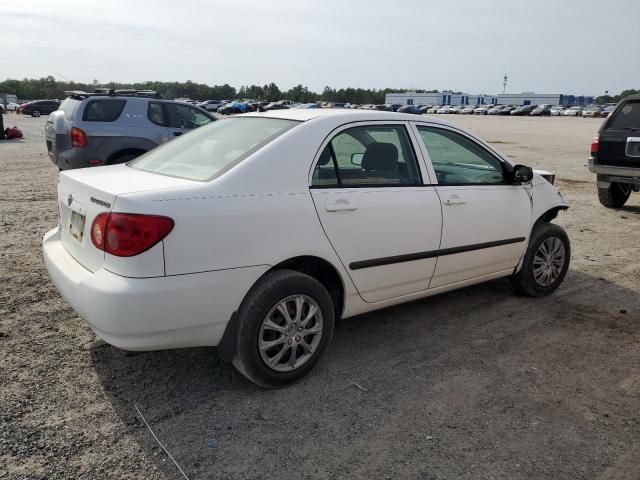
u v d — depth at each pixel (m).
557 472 2.76
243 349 3.25
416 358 3.95
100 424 3.04
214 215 3.06
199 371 3.66
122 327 2.89
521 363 3.92
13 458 2.72
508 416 3.24
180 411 3.20
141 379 3.53
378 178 3.90
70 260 3.39
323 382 3.58
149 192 3.01
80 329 4.19
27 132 26.69
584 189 12.16
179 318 3.01
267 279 3.31
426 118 4.38
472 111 89.75
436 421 3.18
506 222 4.71
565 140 27.31
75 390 3.37
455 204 4.26
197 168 3.51
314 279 3.49
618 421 3.23
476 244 4.48
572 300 5.22
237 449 2.87
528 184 5.00
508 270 4.95
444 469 2.77
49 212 8.15
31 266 5.55
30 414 3.09
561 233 5.26
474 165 4.66
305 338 3.54
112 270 2.95
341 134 3.76
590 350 4.16
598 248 7.16
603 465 2.83
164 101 9.89
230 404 3.29
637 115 9.36
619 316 4.85
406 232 3.95
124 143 9.37
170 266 2.95
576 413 3.30
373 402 3.36
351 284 3.74
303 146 3.54
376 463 2.80
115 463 2.73
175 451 2.84
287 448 2.89
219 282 3.09
